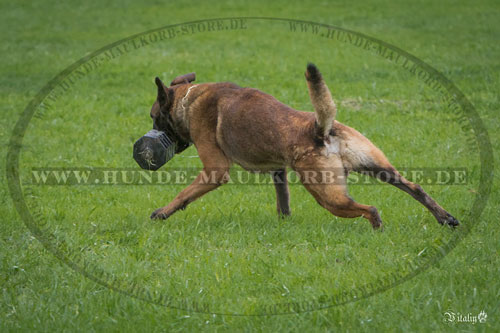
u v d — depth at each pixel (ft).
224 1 90.63
